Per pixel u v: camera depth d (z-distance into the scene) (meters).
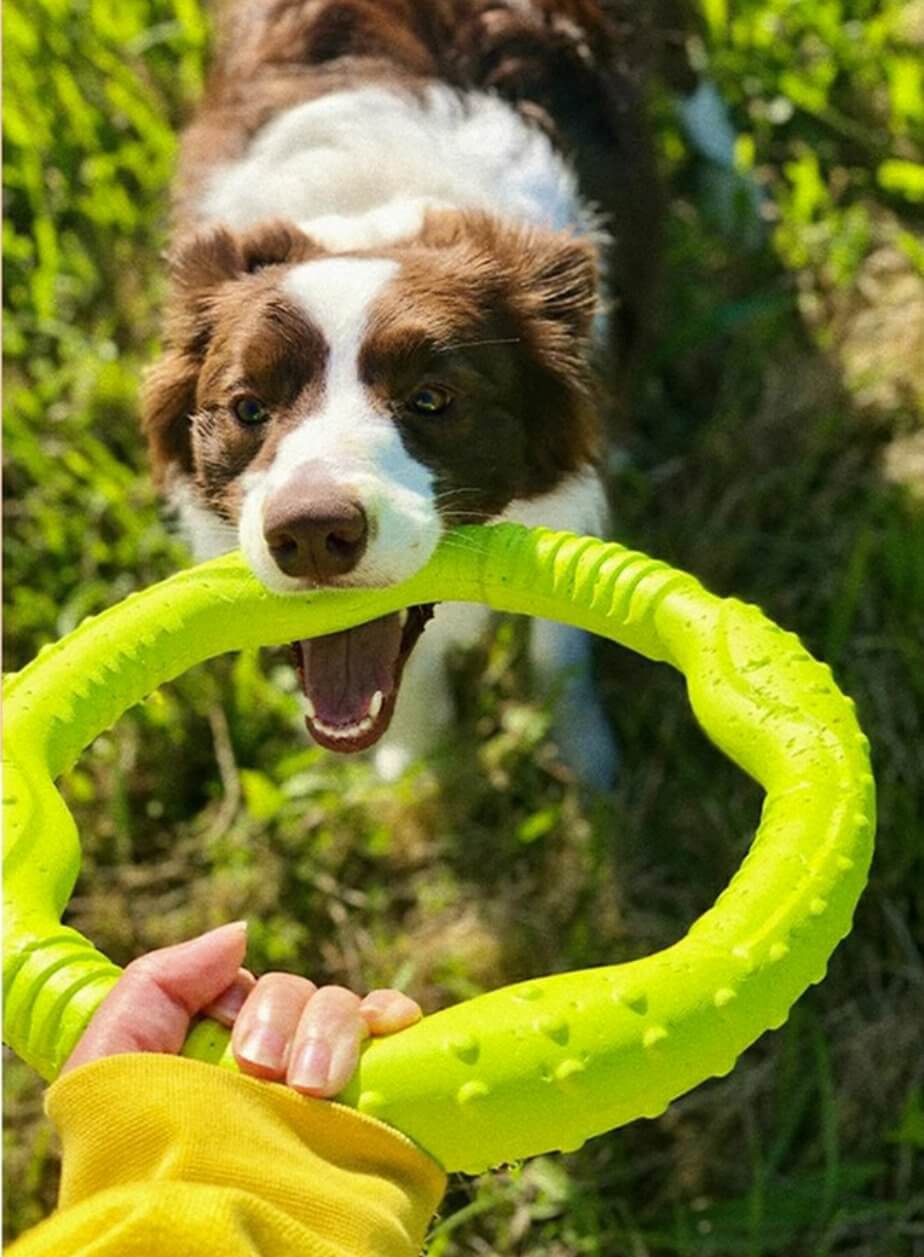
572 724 0.94
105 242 1.10
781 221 1.14
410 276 0.68
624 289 0.92
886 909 0.88
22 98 1.12
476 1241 0.81
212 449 0.70
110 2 1.16
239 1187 0.38
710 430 1.04
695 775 0.93
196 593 0.60
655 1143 0.84
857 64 1.16
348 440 0.63
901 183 1.13
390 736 0.93
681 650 0.56
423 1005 0.87
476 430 0.68
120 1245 0.35
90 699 0.55
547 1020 0.43
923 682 0.94
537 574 0.60
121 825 0.92
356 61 0.89
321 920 0.91
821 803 0.49
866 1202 0.81
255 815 0.91
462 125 0.85
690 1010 0.43
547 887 0.90
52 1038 0.44
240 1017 0.42
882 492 1.01
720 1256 0.80
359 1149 0.41
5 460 1.03
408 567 0.61
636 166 0.96
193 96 1.11
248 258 0.73
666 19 1.07
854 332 1.09
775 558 1.00
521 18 0.91
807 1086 0.83
